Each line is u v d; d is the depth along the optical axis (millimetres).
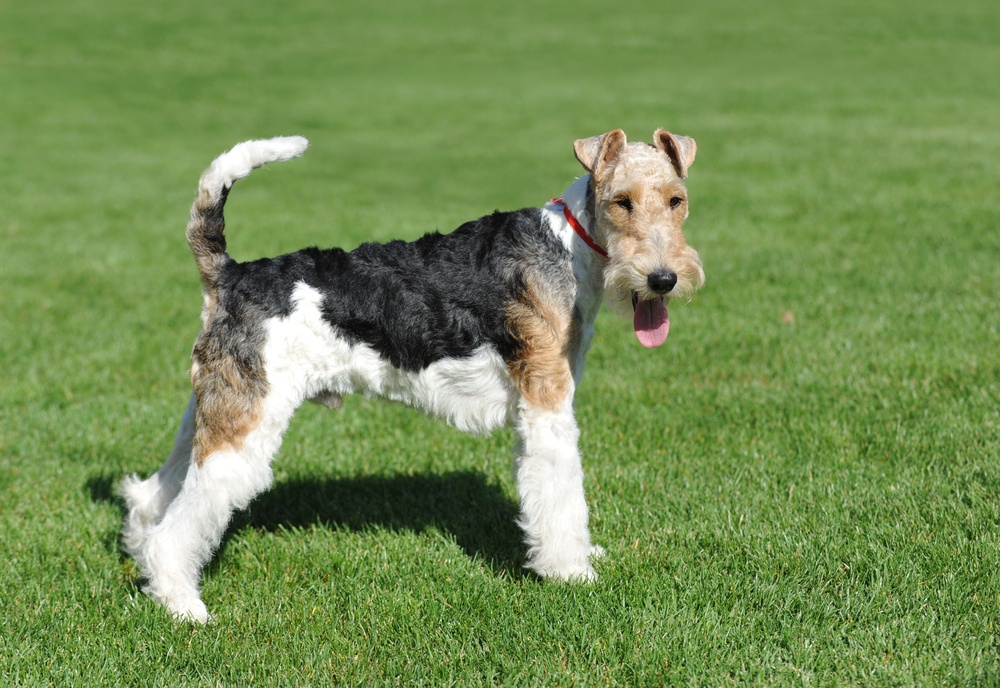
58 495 5938
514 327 4551
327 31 33250
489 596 4684
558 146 18078
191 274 11297
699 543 5133
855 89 22406
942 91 21641
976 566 4633
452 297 4582
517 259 4594
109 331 9195
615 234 4465
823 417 6637
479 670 4148
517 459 4793
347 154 18172
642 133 18562
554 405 4633
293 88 24844
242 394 4441
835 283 9859
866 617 4340
